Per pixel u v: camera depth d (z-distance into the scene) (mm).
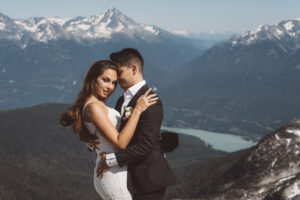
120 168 6238
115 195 6195
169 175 6340
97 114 6039
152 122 5961
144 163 6148
